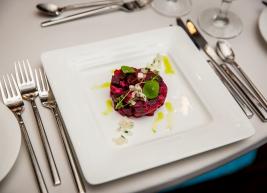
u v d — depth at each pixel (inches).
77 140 18.8
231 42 25.8
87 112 20.4
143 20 26.8
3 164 17.4
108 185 18.0
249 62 24.6
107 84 22.5
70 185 18.0
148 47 24.3
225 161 19.9
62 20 26.0
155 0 28.1
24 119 20.2
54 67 22.1
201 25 26.6
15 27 25.4
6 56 23.5
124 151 18.9
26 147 19.1
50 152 18.8
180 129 20.6
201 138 19.6
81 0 27.9
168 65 23.8
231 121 20.4
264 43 26.0
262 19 26.0
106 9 26.9
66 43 24.9
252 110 21.9
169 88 22.5
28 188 17.8
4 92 21.4
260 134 20.9
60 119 20.3
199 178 24.8
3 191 17.6
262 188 39.6
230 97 21.5
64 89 21.2
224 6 26.3
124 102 20.5
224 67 23.9
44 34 25.2
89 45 23.5
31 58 23.6
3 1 26.9
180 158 18.6
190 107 21.7
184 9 27.7
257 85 23.4
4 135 18.3
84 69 23.0
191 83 22.6
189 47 24.1
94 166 17.9
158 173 18.6
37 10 26.7
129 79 21.0
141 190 18.1
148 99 20.4
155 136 20.2
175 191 39.0
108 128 20.3
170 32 24.9
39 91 21.3
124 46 24.0
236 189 39.4
